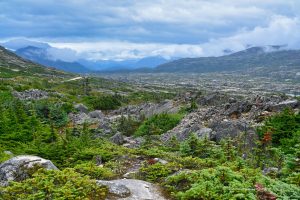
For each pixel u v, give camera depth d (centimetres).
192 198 1641
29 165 1936
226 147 2666
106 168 2269
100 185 1728
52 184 1645
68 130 4659
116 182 1877
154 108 6656
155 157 2592
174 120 4953
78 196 1585
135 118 6475
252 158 2633
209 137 3691
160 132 4728
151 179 2011
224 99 6056
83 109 7462
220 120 4241
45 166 1945
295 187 1667
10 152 3338
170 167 2164
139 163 2480
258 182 1664
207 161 2353
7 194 1600
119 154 2709
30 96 8406
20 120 4638
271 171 2233
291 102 4356
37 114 5825
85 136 3931
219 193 1623
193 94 6694
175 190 1788
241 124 3731
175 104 6347
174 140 3453
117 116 7206
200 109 5262
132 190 1773
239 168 2180
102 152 2808
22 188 1638
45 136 4122
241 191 1572
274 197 1547
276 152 2555
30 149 3164
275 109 4319
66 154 2928
